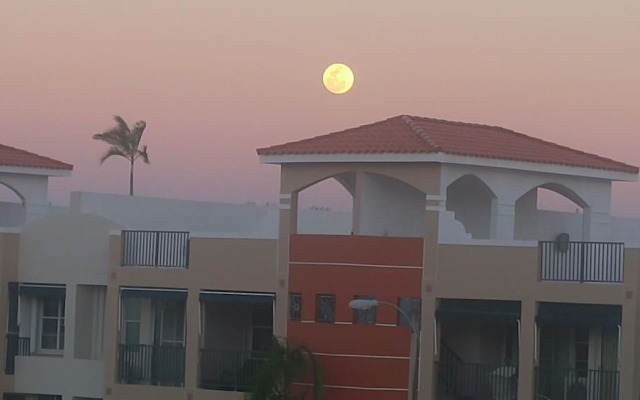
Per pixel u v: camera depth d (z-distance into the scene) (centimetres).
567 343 5725
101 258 6378
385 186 6041
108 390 6272
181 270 6159
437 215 5719
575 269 5484
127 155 10731
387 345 5794
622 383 5359
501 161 5888
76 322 6431
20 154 7056
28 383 6494
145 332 6344
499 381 5650
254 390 5794
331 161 5894
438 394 5741
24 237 6531
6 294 6531
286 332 5962
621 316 5366
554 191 6406
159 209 6838
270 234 6212
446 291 5691
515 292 5556
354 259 5856
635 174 6456
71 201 6462
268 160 6006
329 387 5875
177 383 6181
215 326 6300
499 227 5984
